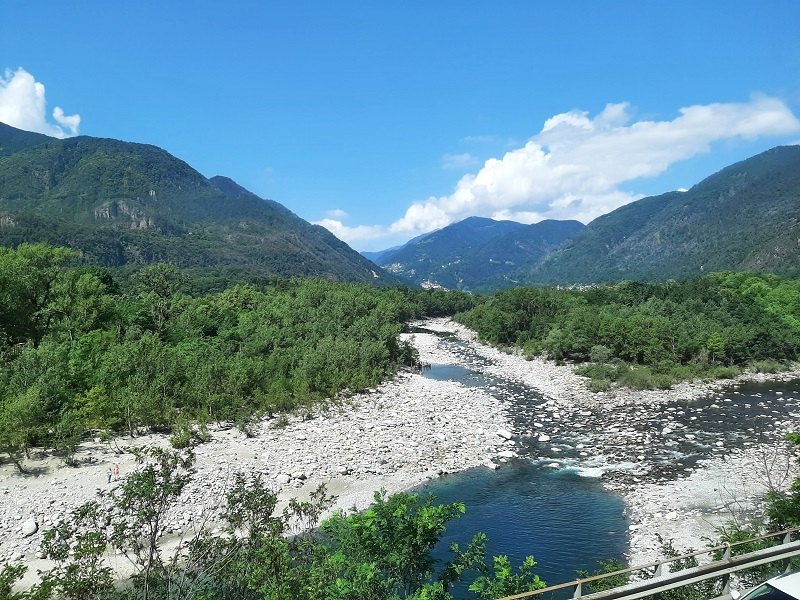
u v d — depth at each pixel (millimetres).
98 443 40656
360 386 61812
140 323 68125
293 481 35562
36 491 31953
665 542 27297
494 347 99250
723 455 40406
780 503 16344
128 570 23578
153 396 45344
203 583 13688
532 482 37000
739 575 13758
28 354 45469
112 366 49062
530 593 9789
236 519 14492
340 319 87188
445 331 125938
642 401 58188
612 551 27234
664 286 109750
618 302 101812
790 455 38750
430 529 13609
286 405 52844
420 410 54312
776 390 62594
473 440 45531
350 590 12000
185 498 31562
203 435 42500
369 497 33875
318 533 24359
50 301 61031
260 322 77875
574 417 52938
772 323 80812
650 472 37812
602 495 34562
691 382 66125
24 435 36000
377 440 44344
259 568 12406
